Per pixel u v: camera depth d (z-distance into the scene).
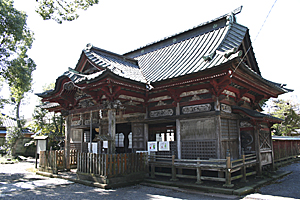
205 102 9.84
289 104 34.69
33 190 8.95
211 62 9.27
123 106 10.30
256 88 11.29
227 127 10.33
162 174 10.21
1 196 7.98
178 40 15.34
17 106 29.00
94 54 12.34
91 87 10.02
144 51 17.17
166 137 11.97
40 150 14.73
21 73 16.72
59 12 11.54
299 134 33.56
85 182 9.88
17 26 14.52
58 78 11.70
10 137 25.53
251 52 12.65
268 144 12.45
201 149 9.81
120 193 8.27
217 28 13.53
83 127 14.59
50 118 26.83
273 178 10.46
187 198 7.46
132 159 10.11
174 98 10.65
